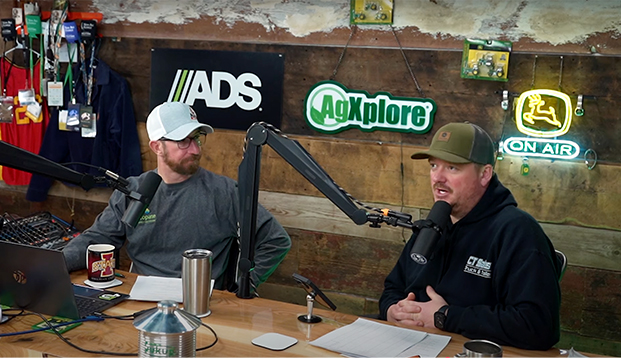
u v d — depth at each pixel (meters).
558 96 3.20
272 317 2.14
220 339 1.93
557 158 3.24
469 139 2.23
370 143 3.59
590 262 3.27
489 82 3.33
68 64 4.11
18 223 3.00
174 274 2.71
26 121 4.21
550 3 3.19
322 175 2.04
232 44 3.80
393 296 2.46
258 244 2.79
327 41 3.60
